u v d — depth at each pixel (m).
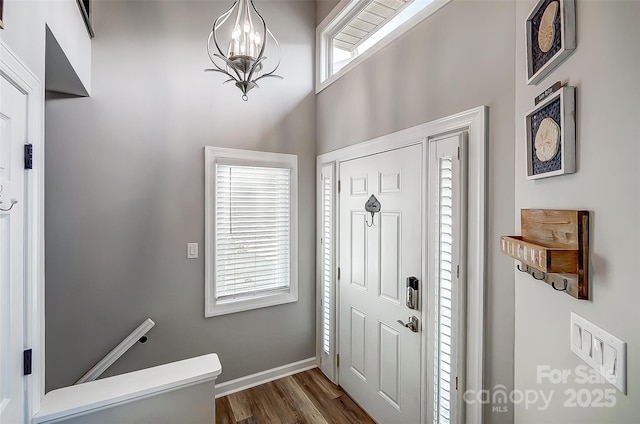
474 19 1.42
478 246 1.40
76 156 2.00
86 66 1.92
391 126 1.96
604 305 0.69
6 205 0.93
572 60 0.81
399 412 1.91
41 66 1.14
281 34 2.70
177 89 2.30
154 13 2.23
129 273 2.16
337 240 2.55
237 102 2.51
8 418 0.95
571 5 0.81
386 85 1.99
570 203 0.82
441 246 1.59
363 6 2.35
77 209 2.01
